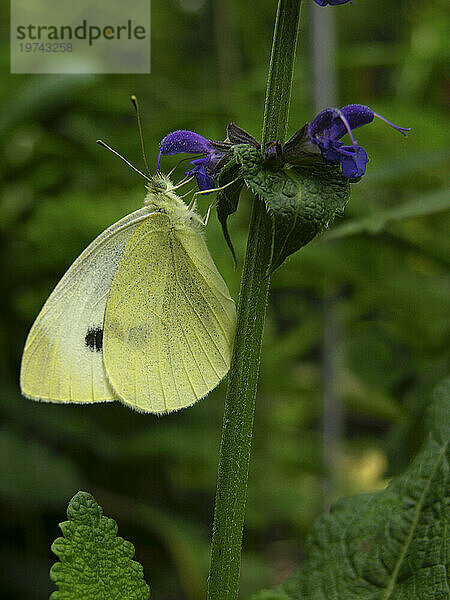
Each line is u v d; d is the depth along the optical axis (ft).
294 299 1.69
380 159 1.30
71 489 1.06
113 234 0.76
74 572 0.67
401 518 0.75
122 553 0.68
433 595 0.73
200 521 1.34
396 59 1.52
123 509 1.18
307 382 1.69
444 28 1.47
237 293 1.20
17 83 1.31
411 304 1.13
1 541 1.11
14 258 1.20
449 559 0.74
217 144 0.72
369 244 1.08
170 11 1.90
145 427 1.27
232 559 0.69
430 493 0.75
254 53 1.68
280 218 0.67
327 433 1.23
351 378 1.35
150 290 0.76
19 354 1.24
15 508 1.07
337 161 0.68
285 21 0.68
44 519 1.15
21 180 1.28
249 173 0.67
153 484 1.32
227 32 1.63
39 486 1.04
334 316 1.22
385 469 0.98
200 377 0.76
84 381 0.76
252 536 1.43
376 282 1.13
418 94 1.56
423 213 0.88
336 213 0.67
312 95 1.13
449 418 0.77
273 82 0.68
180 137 0.72
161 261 0.75
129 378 0.77
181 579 1.11
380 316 1.36
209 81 1.85
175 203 0.75
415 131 1.22
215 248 1.19
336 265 1.11
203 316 0.75
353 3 0.69
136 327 0.76
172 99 1.42
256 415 1.50
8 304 1.22
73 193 1.30
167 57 1.83
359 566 0.75
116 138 1.28
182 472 1.37
